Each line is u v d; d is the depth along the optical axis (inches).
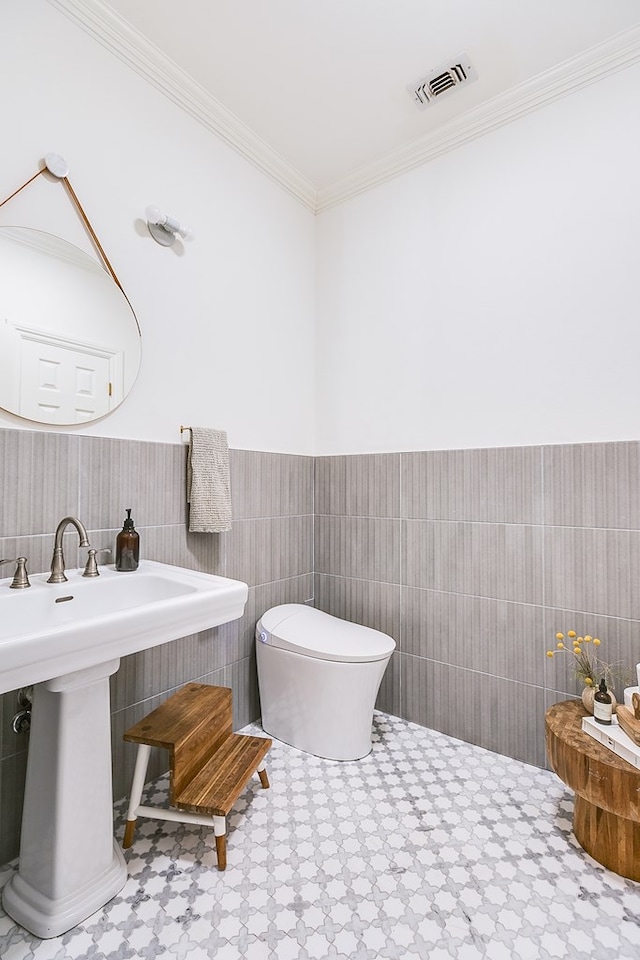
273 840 52.6
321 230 96.0
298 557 90.6
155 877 47.4
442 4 57.4
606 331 64.1
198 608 43.9
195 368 71.7
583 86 66.1
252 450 81.0
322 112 74.6
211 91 70.4
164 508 66.3
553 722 55.4
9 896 43.6
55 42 54.9
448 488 77.3
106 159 60.1
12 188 51.1
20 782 50.3
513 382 71.6
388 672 83.3
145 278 64.8
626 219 63.0
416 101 72.6
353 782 63.6
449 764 68.1
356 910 43.8
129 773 60.6
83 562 56.6
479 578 73.7
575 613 65.5
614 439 63.2
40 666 33.2
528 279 70.5
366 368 88.5
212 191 74.7
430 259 80.7
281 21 59.7
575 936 41.5
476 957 39.6
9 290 50.7
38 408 52.7
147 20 59.4
